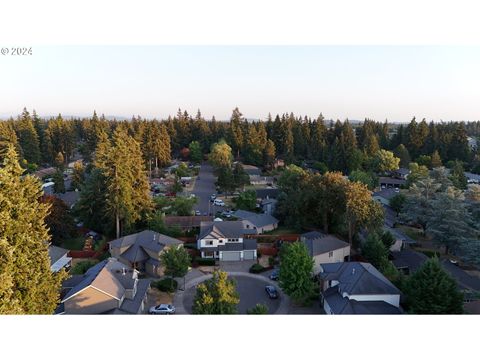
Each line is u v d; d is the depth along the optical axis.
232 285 19.77
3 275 12.40
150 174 75.00
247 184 67.44
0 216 13.48
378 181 66.62
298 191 41.84
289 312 24.47
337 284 25.41
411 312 21.38
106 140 52.97
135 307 22.75
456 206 34.59
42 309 15.22
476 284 26.39
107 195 36.56
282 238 38.69
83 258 33.81
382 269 28.89
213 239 34.59
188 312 24.55
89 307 21.23
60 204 37.41
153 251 31.23
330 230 41.22
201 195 61.50
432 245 38.12
